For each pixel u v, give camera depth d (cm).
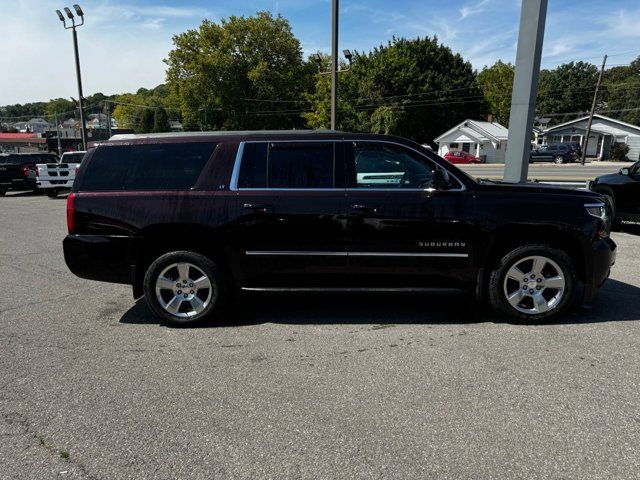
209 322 475
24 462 260
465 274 452
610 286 582
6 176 1997
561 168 3316
